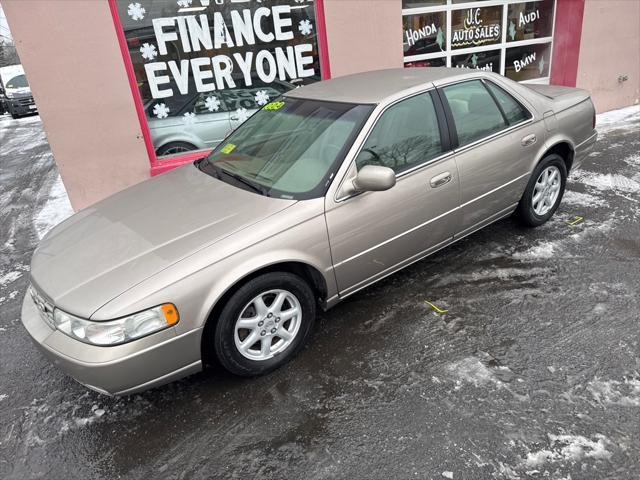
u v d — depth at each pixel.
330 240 2.88
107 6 4.98
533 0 7.65
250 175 3.19
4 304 4.01
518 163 3.80
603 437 2.31
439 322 3.23
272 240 2.66
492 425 2.42
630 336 2.94
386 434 2.43
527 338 3.00
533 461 2.21
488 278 3.67
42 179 7.93
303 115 3.40
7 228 5.75
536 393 2.59
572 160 4.34
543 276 3.63
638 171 5.57
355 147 2.96
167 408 2.73
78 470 2.41
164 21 5.49
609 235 4.14
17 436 2.64
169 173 3.72
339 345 3.10
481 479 2.15
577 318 3.13
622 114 8.10
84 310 2.31
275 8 5.90
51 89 5.04
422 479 2.17
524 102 3.86
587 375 2.67
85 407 2.80
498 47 7.70
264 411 2.65
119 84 5.28
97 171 5.50
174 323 2.40
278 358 2.90
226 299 2.63
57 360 2.41
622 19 7.79
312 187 2.90
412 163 3.21
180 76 5.75
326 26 5.98
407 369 2.84
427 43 7.11
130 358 2.32
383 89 3.35
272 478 2.26
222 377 2.93
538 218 4.26
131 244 2.69
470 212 3.61
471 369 2.79
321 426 2.52
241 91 6.10
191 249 2.54
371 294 3.61
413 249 3.38
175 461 2.40
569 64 7.80
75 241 2.89
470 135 3.51
